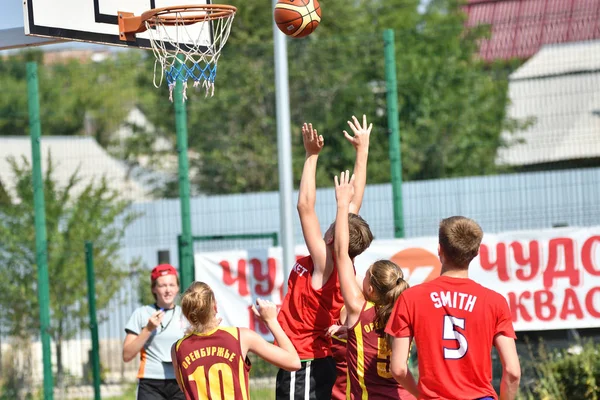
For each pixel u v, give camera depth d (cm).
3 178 3500
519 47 4134
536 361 1566
